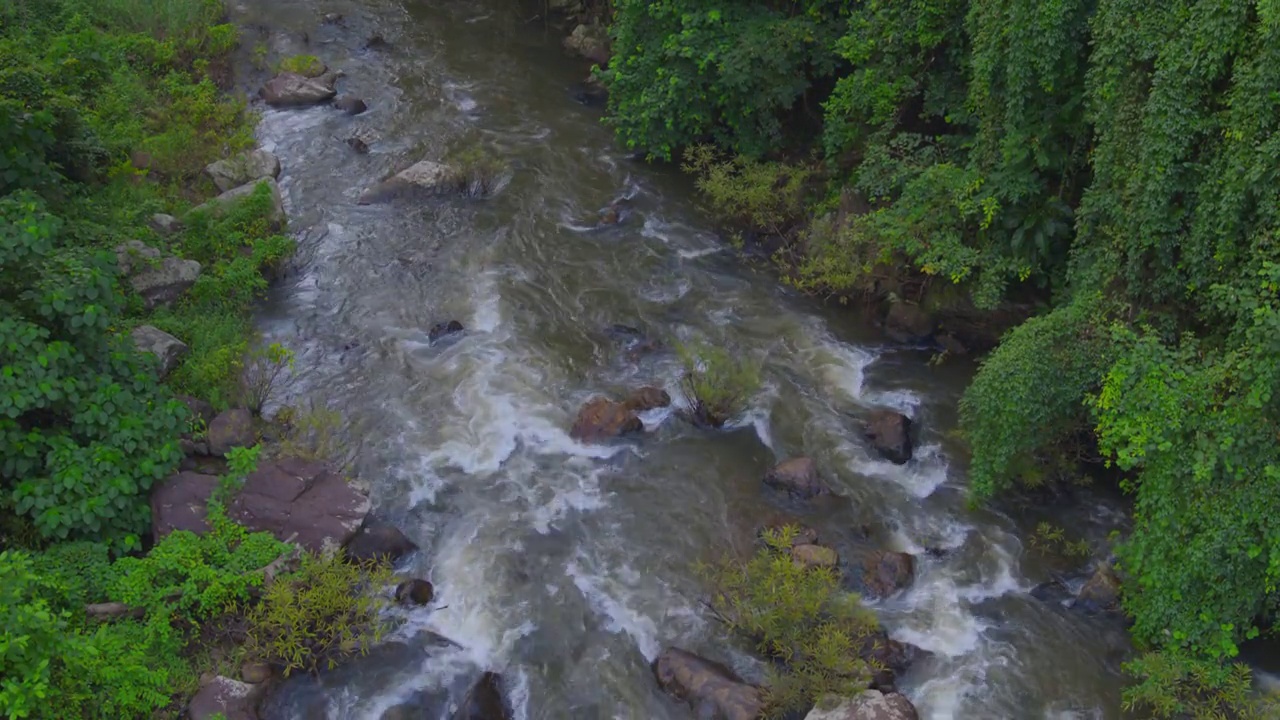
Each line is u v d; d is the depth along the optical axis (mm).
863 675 9914
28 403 10227
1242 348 9867
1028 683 10281
